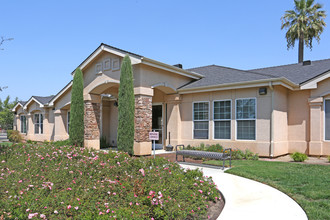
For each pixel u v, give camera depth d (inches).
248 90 491.2
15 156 286.2
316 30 1031.0
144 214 164.1
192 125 564.4
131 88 488.1
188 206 179.6
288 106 529.3
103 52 571.2
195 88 543.2
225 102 522.3
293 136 521.3
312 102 497.4
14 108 1074.7
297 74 559.2
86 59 594.2
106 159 279.3
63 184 199.6
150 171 235.5
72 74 640.4
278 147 477.7
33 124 970.7
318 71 542.3
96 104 621.9
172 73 570.6
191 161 432.8
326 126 487.5
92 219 139.3
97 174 224.2
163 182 207.0
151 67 520.4
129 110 482.3
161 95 631.2
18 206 142.4
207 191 221.6
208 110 543.5
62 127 805.9
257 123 478.9
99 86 582.2
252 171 329.1
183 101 583.8
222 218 180.5
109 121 779.4
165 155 506.0
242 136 498.0
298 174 309.1
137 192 185.9
